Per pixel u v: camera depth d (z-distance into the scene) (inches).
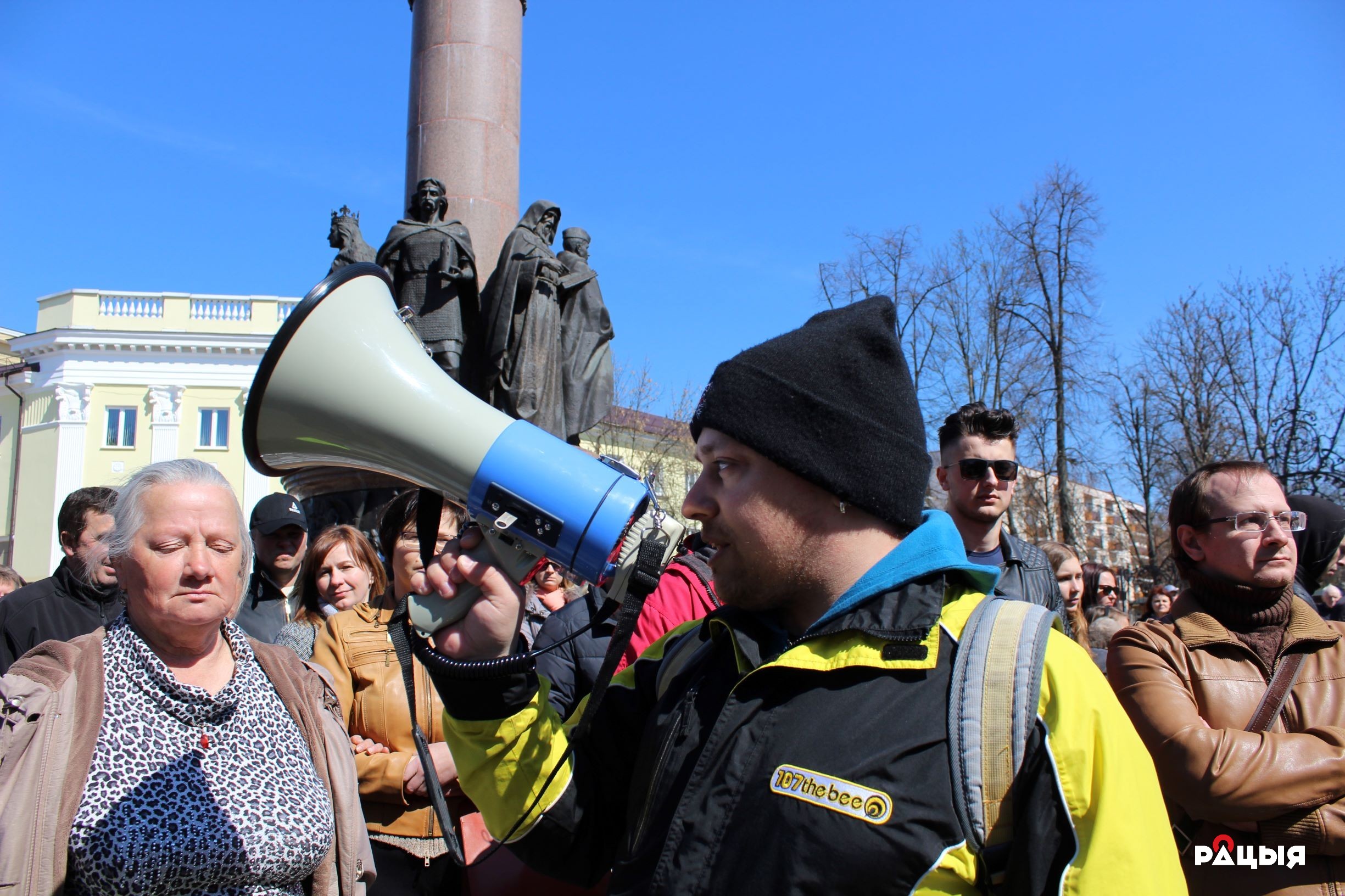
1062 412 959.6
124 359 1180.5
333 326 57.3
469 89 271.9
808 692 49.6
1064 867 43.6
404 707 113.5
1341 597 212.8
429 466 56.7
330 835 83.2
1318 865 80.5
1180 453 963.3
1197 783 80.0
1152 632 93.1
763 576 52.9
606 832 61.2
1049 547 166.9
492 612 54.9
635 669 63.9
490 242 269.1
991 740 45.8
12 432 1219.2
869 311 54.7
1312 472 608.4
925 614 49.2
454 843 58.8
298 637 133.0
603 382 293.3
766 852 45.9
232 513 82.4
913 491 52.9
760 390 52.1
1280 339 889.5
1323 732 81.7
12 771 70.7
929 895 44.0
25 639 128.5
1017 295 976.9
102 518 134.3
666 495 1032.8
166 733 77.5
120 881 71.5
